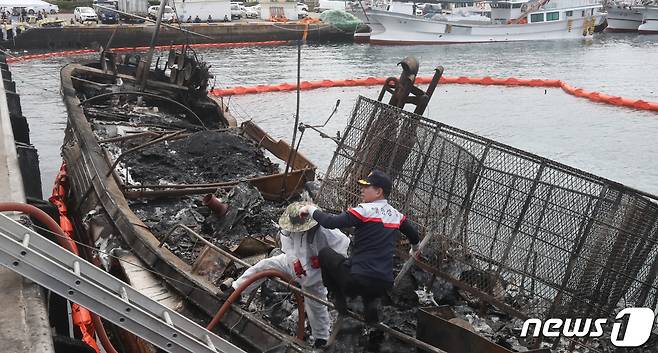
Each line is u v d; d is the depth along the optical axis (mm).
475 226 6535
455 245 6664
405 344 5863
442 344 5699
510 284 6320
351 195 7391
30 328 4891
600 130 18734
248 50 43125
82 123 11969
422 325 5828
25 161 10672
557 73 32406
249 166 10906
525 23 50656
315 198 7898
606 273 5859
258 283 6098
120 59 17766
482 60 38875
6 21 43562
